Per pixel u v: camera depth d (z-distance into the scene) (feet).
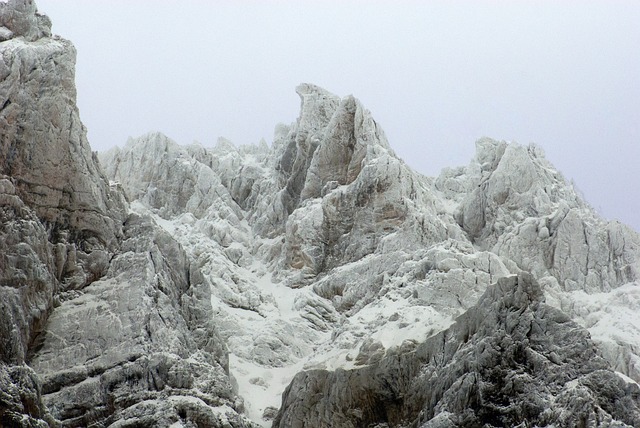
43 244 205.26
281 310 246.88
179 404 195.83
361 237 253.24
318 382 209.87
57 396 197.47
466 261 234.79
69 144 212.64
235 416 200.13
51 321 204.33
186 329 211.41
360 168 266.36
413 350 207.92
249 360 230.89
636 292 245.04
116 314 205.26
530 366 194.59
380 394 206.08
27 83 208.95
